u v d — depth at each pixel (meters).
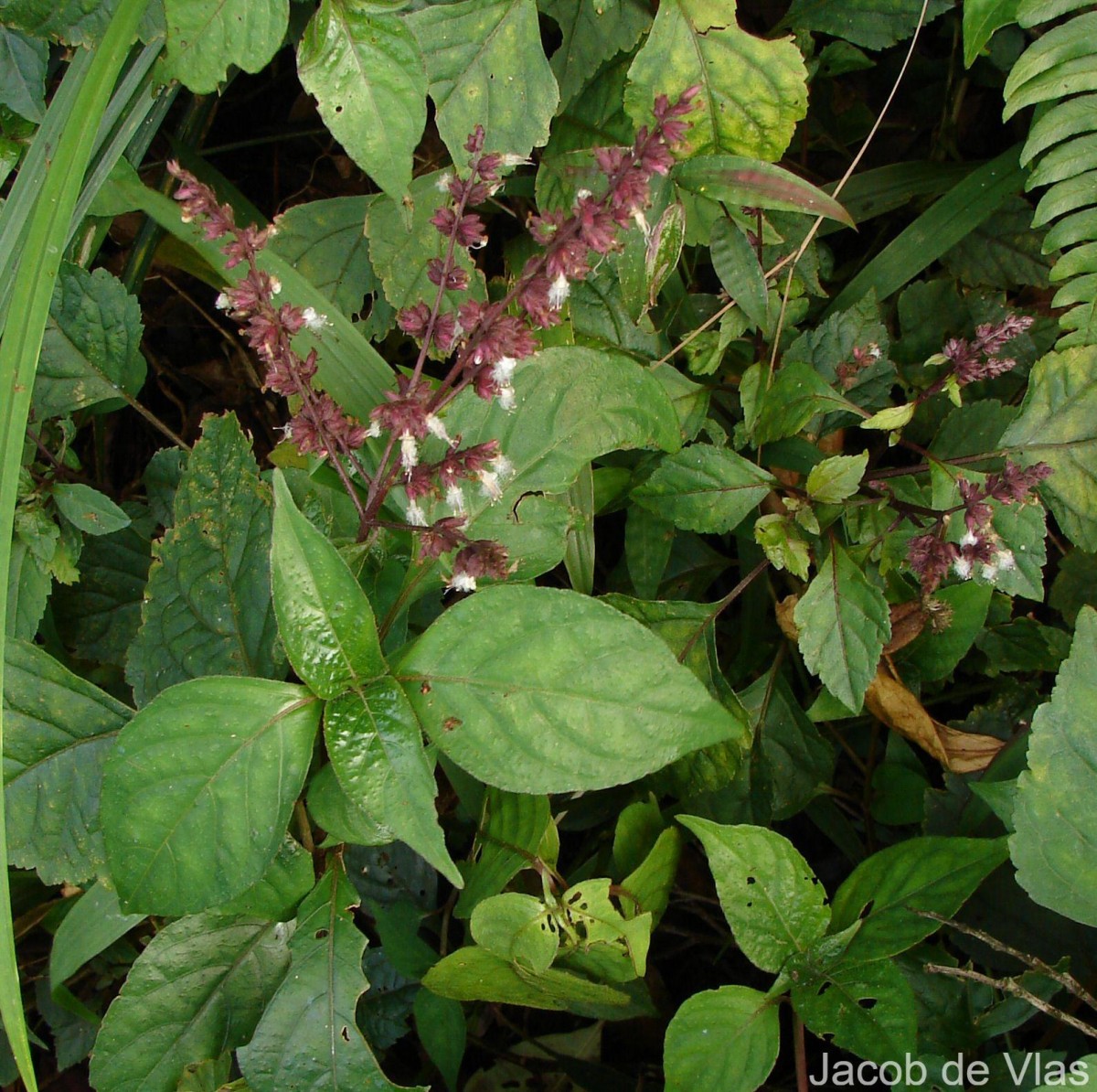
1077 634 0.40
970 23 0.45
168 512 0.47
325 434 0.35
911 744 0.52
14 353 0.36
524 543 0.39
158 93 0.42
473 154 0.34
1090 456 0.45
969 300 0.52
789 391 0.46
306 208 0.48
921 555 0.43
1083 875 0.39
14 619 0.42
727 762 0.46
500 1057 0.50
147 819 0.33
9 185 0.46
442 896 0.48
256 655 0.40
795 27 0.51
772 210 0.51
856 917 0.42
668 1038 0.39
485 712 0.34
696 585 0.52
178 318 0.59
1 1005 0.34
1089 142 0.44
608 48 0.46
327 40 0.37
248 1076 0.37
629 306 0.46
